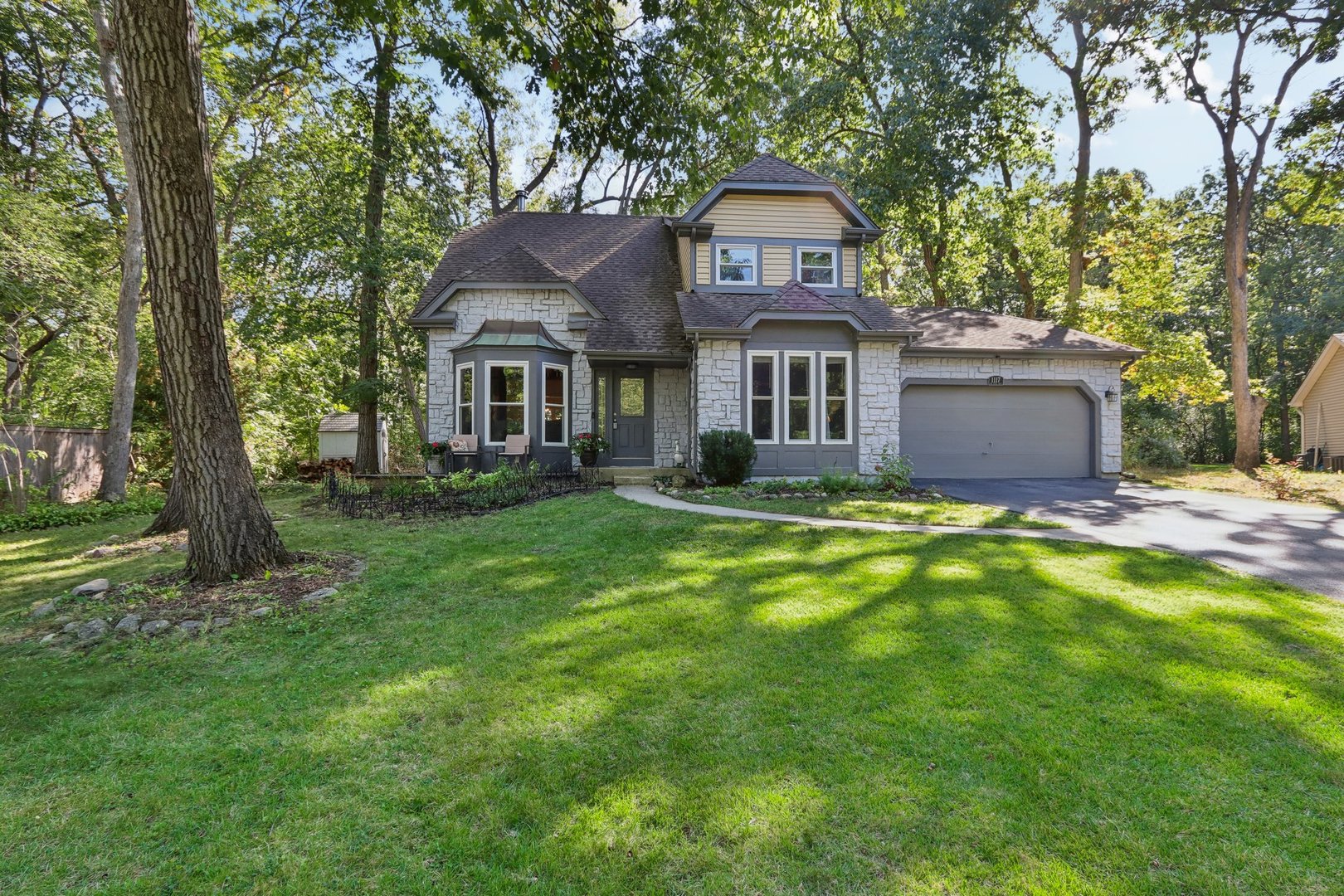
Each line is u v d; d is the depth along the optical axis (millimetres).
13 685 3830
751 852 2295
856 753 2938
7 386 13953
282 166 15438
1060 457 14578
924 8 17609
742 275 14273
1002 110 18859
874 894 2094
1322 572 5852
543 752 2986
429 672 3920
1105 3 17531
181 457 5766
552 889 2135
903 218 19938
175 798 2676
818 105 19375
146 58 5188
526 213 17969
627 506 9414
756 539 7238
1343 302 26781
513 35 5844
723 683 3688
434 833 2432
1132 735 3092
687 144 7062
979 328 15656
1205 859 2262
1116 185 18641
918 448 14352
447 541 7312
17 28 14109
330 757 2977
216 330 5824
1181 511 9453
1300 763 2848
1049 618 4641
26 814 2582
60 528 9812
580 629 4594
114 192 16344
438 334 14109
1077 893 2100
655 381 14352
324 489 11008
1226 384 28969
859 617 4734
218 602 5234
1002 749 2967
